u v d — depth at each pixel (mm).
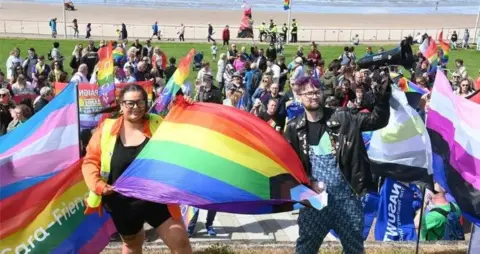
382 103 4621
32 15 47969
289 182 4332
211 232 8094
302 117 4809
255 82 15219
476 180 5352
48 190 4781
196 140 4176
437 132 5594
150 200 3957
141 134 4297
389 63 4668
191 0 68625
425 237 7051
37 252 4762
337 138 4695
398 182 7152
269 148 4371
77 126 4926
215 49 29109
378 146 6004
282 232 8297
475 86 13250
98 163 4309
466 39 39469
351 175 4695
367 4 73188
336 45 37812
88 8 55125
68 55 28375
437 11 67312
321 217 4809
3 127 8945
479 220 5281
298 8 64438
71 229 4926
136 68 15664
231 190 4066
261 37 39938
